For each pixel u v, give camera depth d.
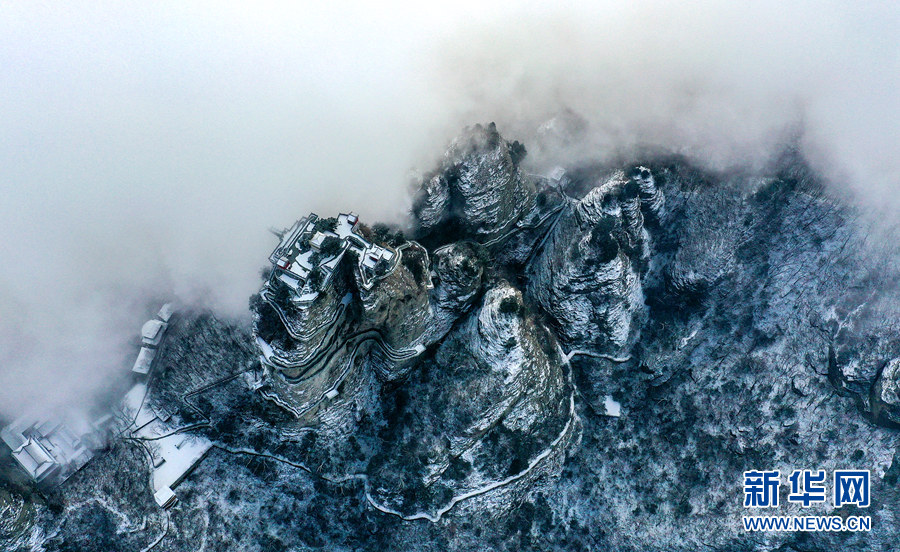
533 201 102.75
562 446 104.56
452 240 100.12
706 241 103.94
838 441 103.56
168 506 93.50
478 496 100.69
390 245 90.06
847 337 103.06
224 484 96.81
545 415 100.88
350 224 85.12
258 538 95.88
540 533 103.81
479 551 100.88
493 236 101.38
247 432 98.19
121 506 92.75
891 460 101.69
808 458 103.81
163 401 96.69
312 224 84.06
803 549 103.31
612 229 98.88
